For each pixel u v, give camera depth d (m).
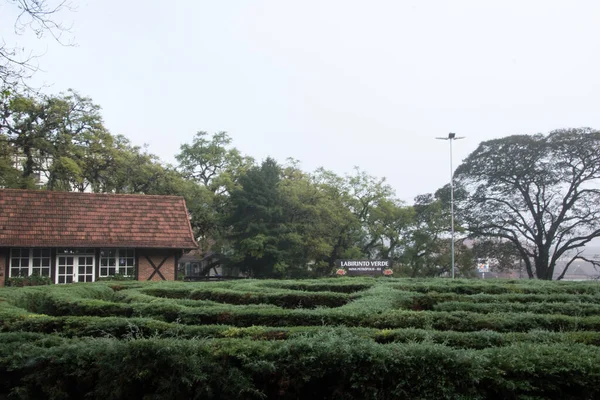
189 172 46.06
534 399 5.03
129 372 5.82
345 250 45.59
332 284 16.92
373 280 19.30
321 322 8.57
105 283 17.94
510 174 51.09
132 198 29.66
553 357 5.21
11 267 25.55
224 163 46.28
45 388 6.34
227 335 6.96
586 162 49.31
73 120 34.84
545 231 51.31
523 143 50.22
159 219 29.08
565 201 50.25
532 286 16.11
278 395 5.62
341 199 45.34
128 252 27.73
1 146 30.81
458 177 55.03
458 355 5.17
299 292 12.96
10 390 6.57
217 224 41.69
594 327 8.12
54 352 6.38
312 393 5.64
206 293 13.86
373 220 46.97
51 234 26.14
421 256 48.88
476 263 51.19
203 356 5.85
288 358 5.59
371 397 5.27
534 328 8.14
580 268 67.75
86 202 28.48
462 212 53.69
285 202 41.50
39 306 13.01
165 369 5.77
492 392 5.22
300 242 40.06
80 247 26.42
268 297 12.72
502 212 52.16
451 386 5.10
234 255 39.94
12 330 8.38
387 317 8.30
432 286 15.90
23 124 31.41
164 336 7.58
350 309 9.09
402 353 5.28
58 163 32.84
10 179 32.28
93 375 6.18
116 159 35.81
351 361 5.38
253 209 39.81
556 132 50.34
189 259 63.56
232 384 5.64
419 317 8.21
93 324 8.00
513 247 52.03
